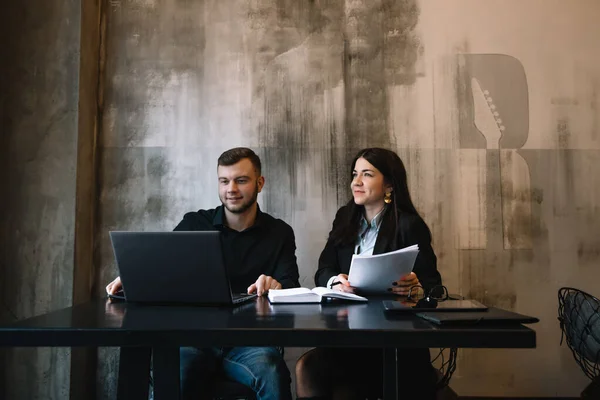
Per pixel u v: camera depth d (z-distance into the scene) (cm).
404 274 207
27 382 306
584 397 238
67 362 306
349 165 349
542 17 356
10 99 318
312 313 160
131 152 349
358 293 217
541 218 348
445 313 147
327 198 349
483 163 350
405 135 350
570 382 338
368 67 354
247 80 354
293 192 349
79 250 321
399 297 209
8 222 312
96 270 343
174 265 176
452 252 347
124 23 355
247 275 260
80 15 322
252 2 356
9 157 315
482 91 353
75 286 315
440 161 349
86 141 333
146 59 354
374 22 355
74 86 319
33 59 320
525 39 355
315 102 352
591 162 350
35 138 317
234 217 265
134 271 179
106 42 353
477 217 348
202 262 174
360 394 205
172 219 347
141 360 151
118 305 182
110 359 338
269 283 218
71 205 314
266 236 267
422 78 353
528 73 354
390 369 148
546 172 350
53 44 321
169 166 349
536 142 351
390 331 127
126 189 348
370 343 127
